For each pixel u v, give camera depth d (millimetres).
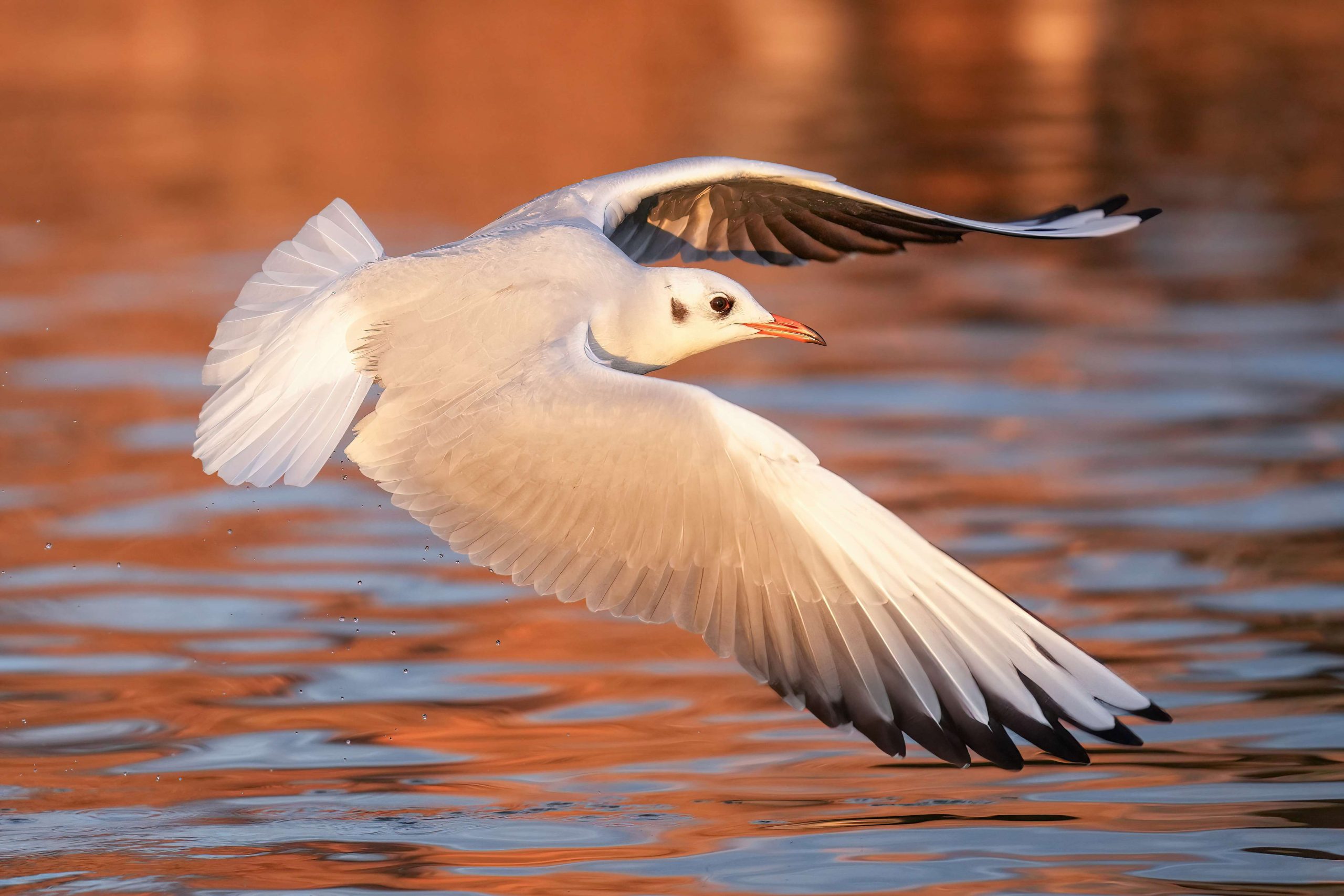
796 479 7020
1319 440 15984
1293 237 25438
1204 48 45062
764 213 10305
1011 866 8398
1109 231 9320
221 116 35625
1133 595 12312
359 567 13438
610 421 7227
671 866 8516
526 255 8133
